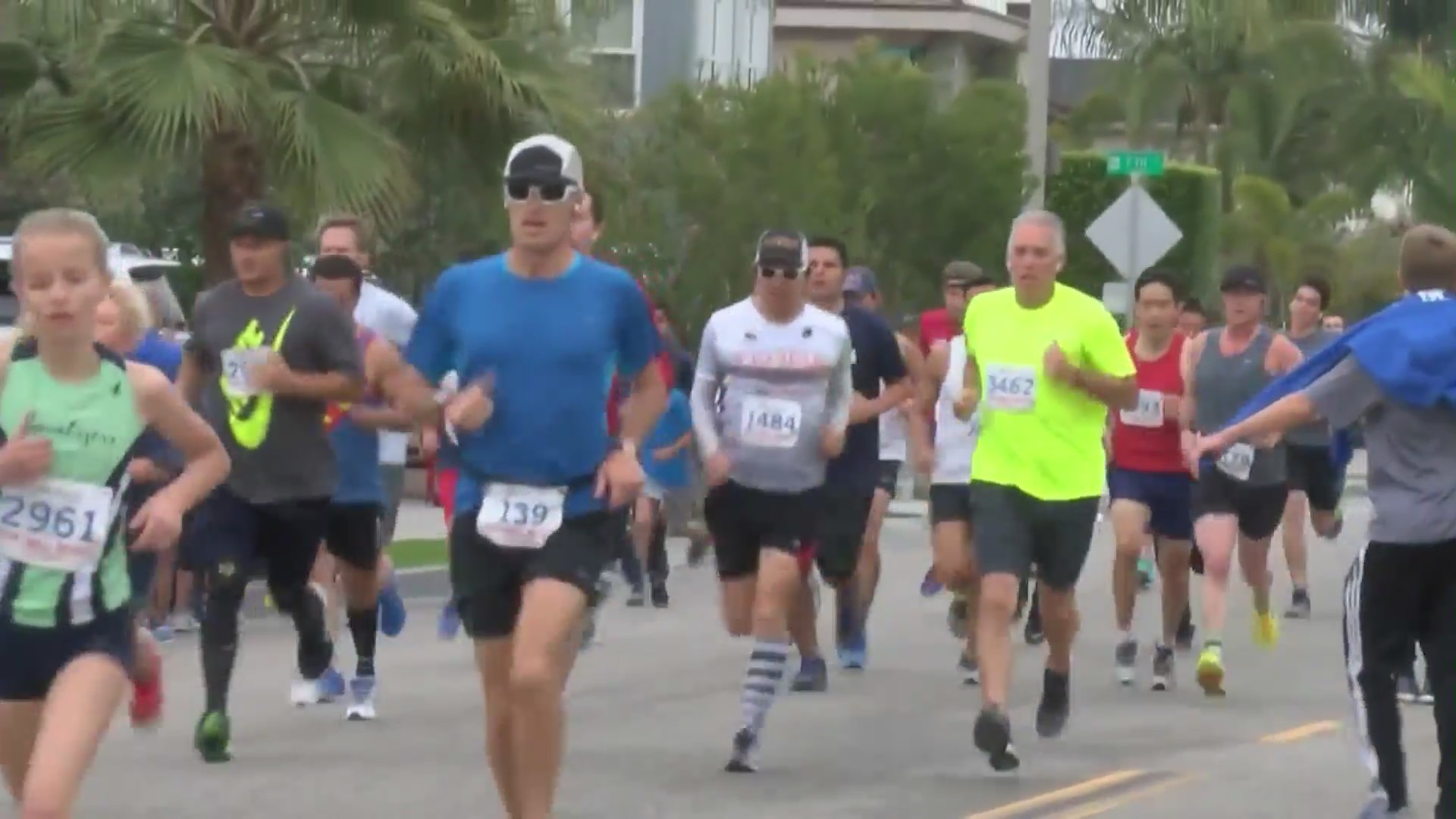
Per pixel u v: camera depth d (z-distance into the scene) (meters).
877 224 104.88
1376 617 30.34
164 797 33.69
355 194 65.94
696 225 99.00
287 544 37.06
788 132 100.44
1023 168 105.38
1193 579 70.19
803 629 45.81
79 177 65.06
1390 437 29.81
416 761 37.06
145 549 23.62
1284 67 185.50
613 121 99.12
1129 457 46.31
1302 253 178.62
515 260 27.36
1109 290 88.69
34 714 23.09
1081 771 36.69
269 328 35.94
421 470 95.12
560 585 26.66
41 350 22.73
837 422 37.00
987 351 35.50
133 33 65.06
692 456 63.16
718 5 165.38
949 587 43.84
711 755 38.06
